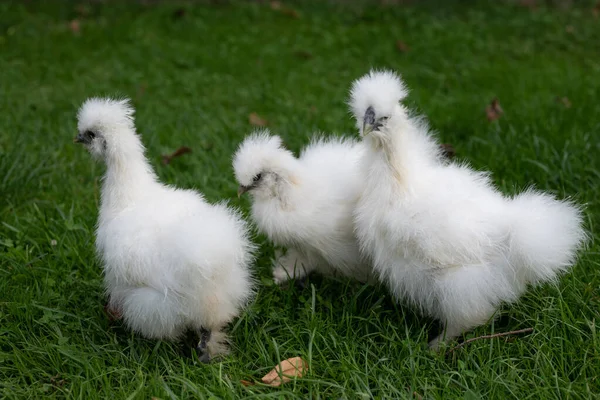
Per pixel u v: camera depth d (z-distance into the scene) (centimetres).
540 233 126
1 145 181
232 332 134
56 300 139
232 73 233
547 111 189
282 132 187
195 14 291
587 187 161
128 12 292
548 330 129
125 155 134
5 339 132
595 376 123
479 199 132
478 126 184
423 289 132
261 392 124
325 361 127
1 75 224
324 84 221
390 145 132
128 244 128
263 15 293
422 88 214
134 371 128
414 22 279
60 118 195
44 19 280
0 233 153
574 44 262
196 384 124
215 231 125
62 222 155
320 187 140
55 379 127
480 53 253
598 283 137
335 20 287
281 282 145
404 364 127
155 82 223
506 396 122
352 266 142
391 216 131
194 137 186
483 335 132
